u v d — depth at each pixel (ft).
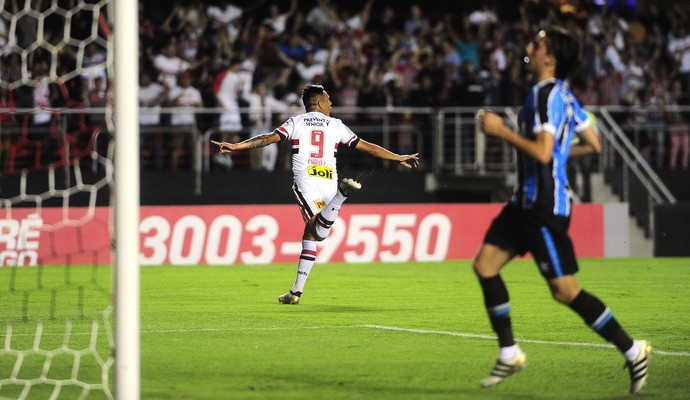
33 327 100.73
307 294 135.13
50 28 214.69
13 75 211.20
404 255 198.29
